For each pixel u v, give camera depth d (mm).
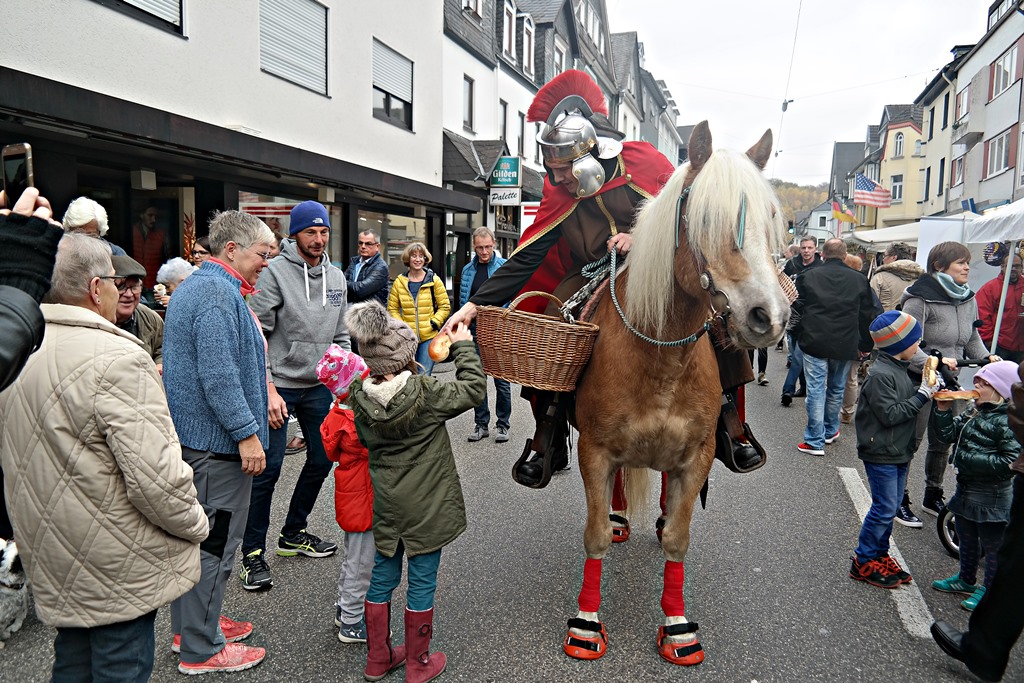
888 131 42844
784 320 2223
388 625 2764
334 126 10906
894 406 3350
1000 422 3064
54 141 6188
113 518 1901
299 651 2949
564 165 3205
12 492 1909
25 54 6047
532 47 21562
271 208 9352
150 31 7355
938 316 5023
